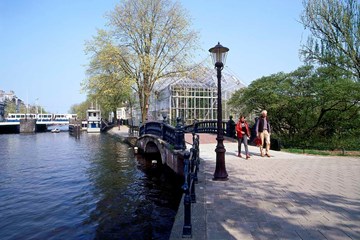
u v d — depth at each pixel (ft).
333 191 20.86
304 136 65.51
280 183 23.49
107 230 24.90
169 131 52.49
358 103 57.52
